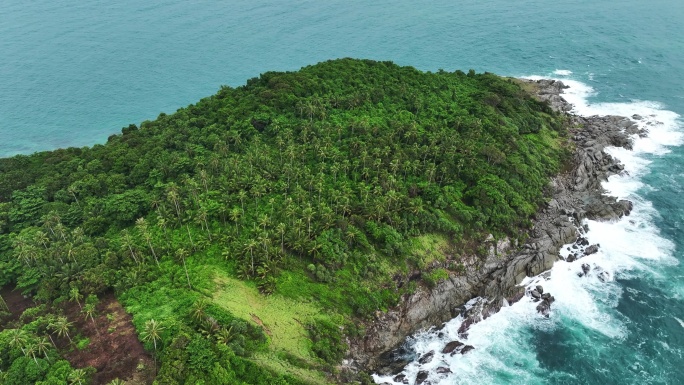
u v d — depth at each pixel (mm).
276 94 186375
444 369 112812
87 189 143500
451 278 129750
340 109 185250
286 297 114500
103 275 112750
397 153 154625
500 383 109500
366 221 132375
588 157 181000
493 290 130875
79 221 133625
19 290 117375
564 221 151500
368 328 116312
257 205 137125
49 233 127250
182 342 94938
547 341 119562
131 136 176875
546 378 110188
